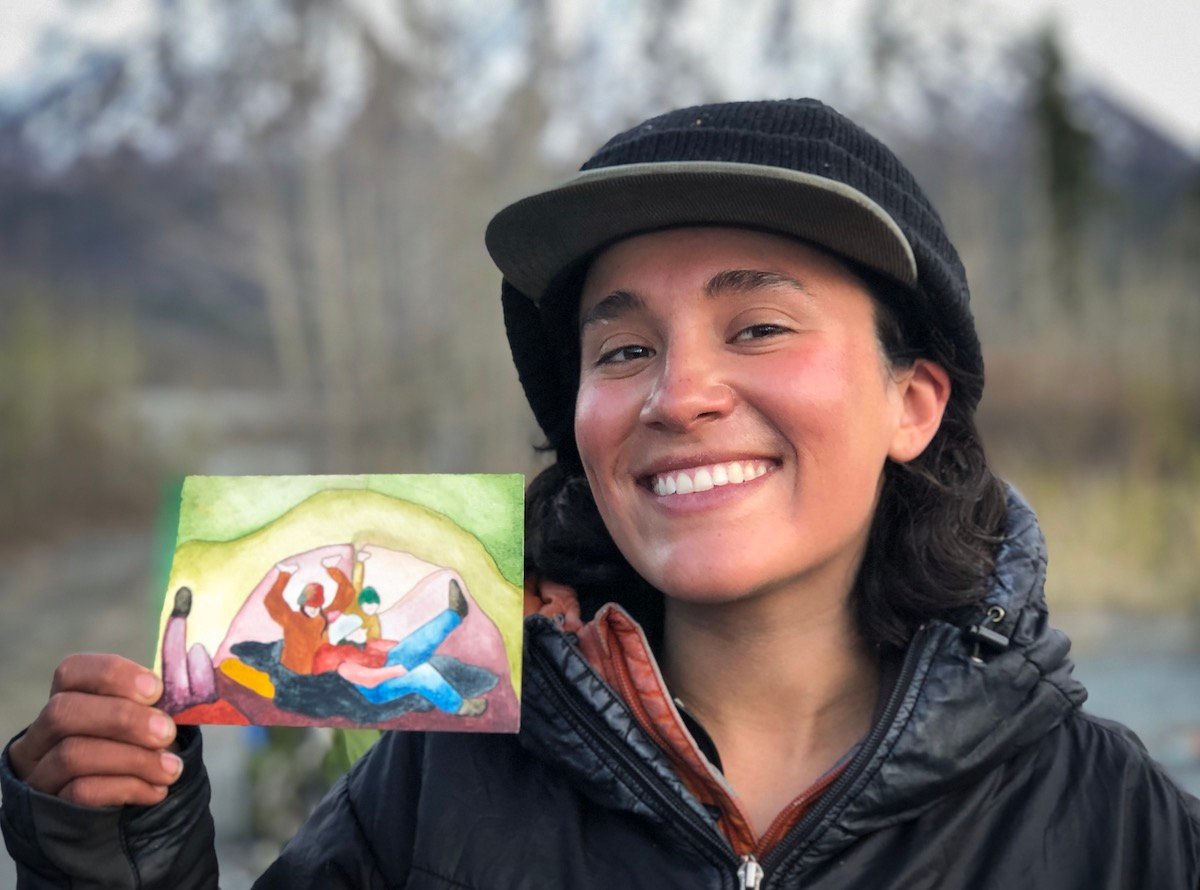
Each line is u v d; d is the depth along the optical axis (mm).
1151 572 11695
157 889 1363
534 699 1537
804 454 1456
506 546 1426
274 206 22875
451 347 20359
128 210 40906
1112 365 18750
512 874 1470
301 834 1625
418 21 22062
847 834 1405
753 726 1581
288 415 23438
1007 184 26828
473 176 21344
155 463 19562
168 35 27578
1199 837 1410
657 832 1461
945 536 1575
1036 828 1423
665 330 1490
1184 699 7777
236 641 1409
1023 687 1454
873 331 1526
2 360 18375
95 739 1313
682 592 1460
